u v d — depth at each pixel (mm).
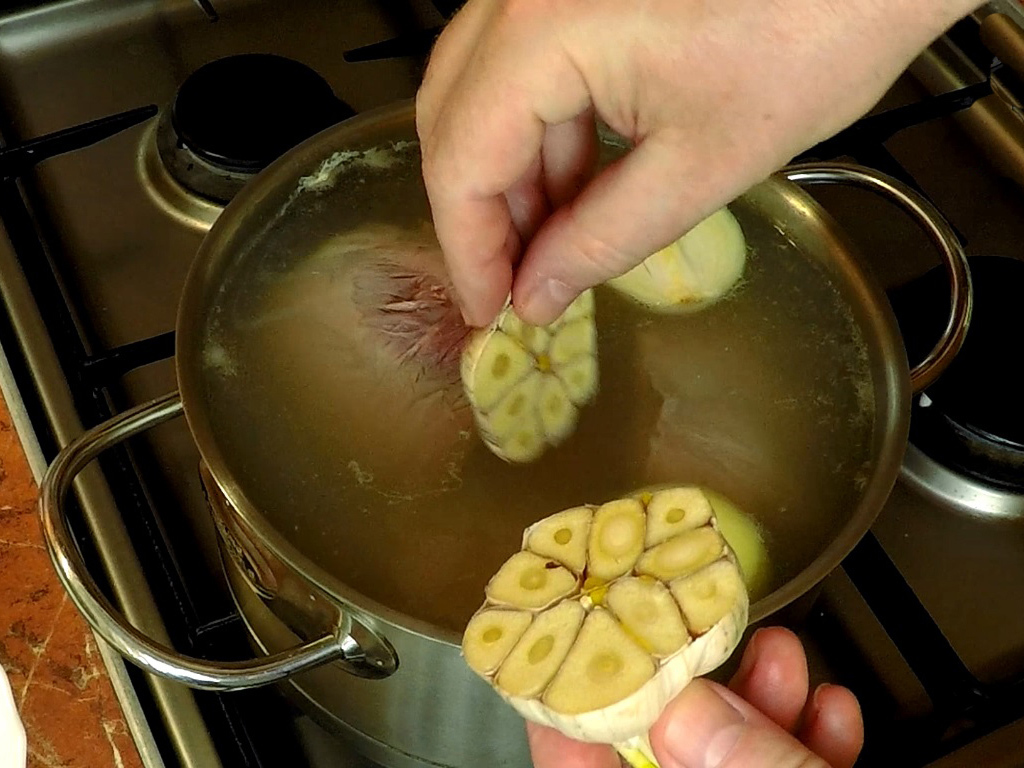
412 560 369
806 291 426
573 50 284
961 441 438
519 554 294
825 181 437
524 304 353
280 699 411
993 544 439
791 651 323
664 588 278
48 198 504
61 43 556
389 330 409
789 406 404
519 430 391
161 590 398
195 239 498
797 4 263
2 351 432
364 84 550
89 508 399
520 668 278
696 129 286
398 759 396
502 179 317
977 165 541
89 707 372
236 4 575
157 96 542
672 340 419
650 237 317
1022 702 390
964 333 393
